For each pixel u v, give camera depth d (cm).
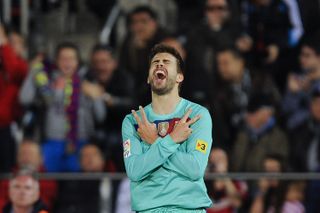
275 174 3262
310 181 3284
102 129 3541
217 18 3809
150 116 2006
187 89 3572
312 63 3666
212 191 3259
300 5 3953
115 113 3544
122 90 3575
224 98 3566
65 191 3297
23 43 3891
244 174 3256
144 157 1934
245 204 3278
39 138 3562
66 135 3522
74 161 3503
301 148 3447
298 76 3656
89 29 4131
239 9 3897
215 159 3375
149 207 1945
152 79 1997
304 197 3278
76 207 3288
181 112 2002
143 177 1941
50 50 4038
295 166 3428
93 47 3809
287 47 3841
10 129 3494
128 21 3781
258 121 3462
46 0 4156
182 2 4041
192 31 3744
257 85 3647
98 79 3591
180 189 1938
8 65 3494
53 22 4128
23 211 2873
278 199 3278
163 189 1941
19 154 3406
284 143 3450
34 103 3578
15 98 3516
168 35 3762
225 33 3766
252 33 3869
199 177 1945
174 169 1944
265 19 3897
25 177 2873
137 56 3700
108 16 4147
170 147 1930
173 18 4191
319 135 3450
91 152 3406
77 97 3544
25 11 4094
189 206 1942
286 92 3634
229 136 3506
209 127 1991
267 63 3803
